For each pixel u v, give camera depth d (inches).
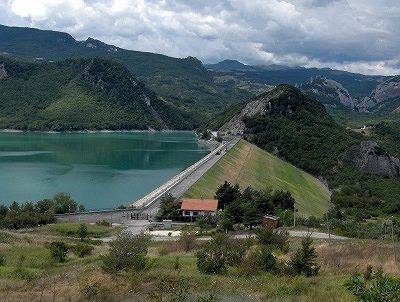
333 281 1238.9
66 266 1726.1
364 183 7263.8
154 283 1193.4
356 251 1818.4
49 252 1996.8
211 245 1560.0
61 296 1114.7
